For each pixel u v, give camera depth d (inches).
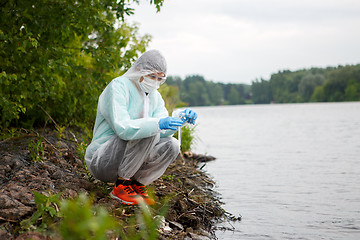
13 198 121.0
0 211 110.7
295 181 224.2
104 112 129.3
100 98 133.4
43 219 109.2
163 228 124.5
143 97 134.0
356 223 146.7
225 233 135.3
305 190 201.2
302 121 921.5
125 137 123.5
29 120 236.4
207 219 147.3
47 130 238.5
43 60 205.6
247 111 2101.4
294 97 3356.3
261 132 619.8
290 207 169.3
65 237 85.6
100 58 240.5
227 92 4471.0
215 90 3983.8
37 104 230.8
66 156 182.7
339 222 148.2
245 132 625.9
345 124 754.2
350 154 333.4
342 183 216.8
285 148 389.1
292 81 3324.3
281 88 3366.1
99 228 83.3
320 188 205.6
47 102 243.9
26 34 204.5
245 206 170.6
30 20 214.4
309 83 3324.3
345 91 3253.0
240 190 201.5
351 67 3275.1
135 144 127.9
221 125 847.1
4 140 189.2
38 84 213.0
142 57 131.2
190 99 3737.7
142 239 110.7
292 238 131.0
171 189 165.9
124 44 290.8
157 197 154.1
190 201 156.4
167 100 391.5
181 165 244.4
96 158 131.6
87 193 136.9
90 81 253.1
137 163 130.6
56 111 253.0
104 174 133.2
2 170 145.6
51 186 137.3
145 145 128.1
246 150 378.3
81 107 270.7
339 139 464.4
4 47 195.6
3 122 208.7
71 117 270.5
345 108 1873.8
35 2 211.3
